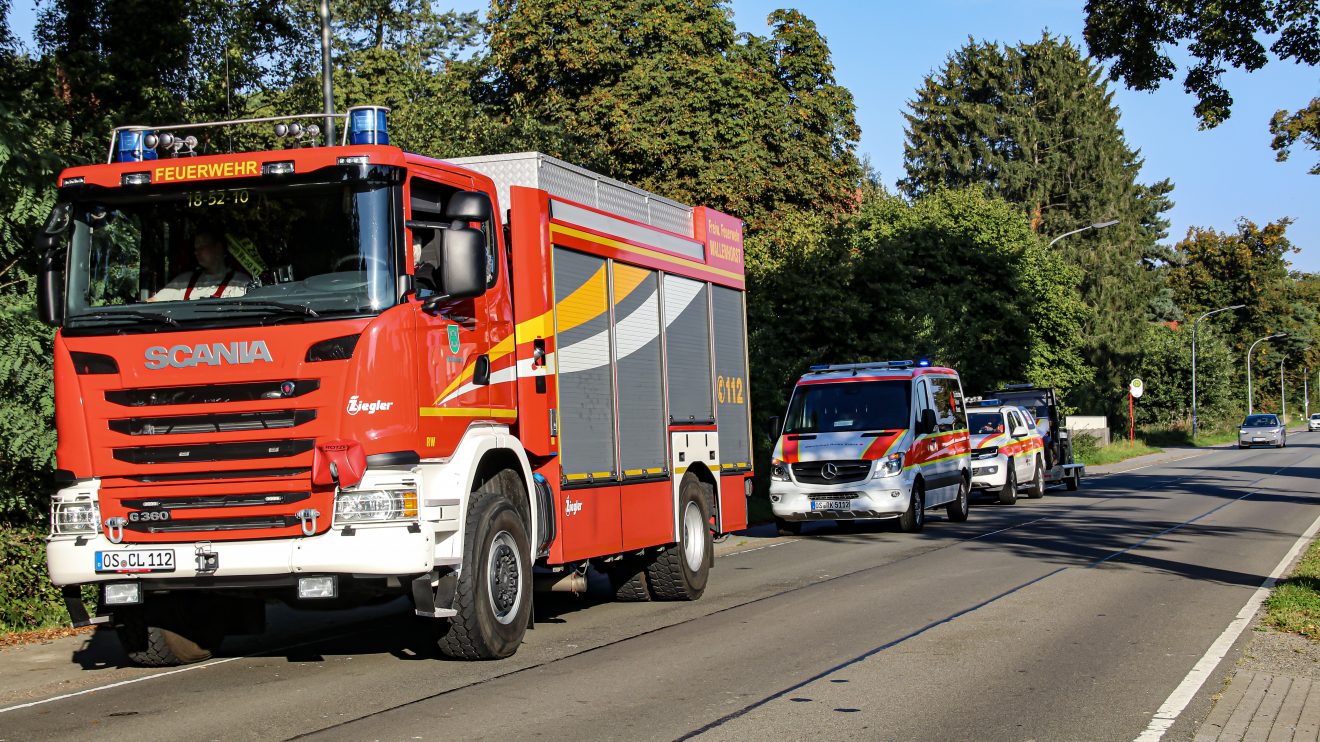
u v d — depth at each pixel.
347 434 7.86
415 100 25.00
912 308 29.19
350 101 31.03
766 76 37.31
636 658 9.13
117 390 8.14
